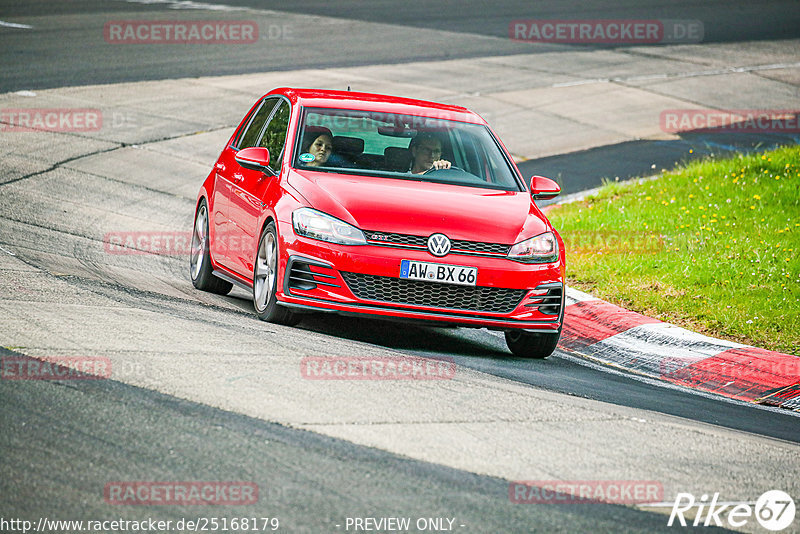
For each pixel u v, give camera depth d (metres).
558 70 90.56
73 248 37.12
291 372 22.47
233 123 65.25
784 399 27.64
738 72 94.38
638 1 133.50
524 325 27.77
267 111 34.25
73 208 44.78
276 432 18.53
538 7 124.50
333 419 19.56
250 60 84.62
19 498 15.06
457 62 90.25
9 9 100.31
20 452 16.67
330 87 76.12
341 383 22.06
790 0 142.38
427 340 29.97
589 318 33.94
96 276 32.47
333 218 27.27
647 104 80.62
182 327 25.84
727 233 42.59
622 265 39.00
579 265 39.84
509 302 27.66
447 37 102.12
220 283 34.72
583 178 58.94
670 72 92.75
